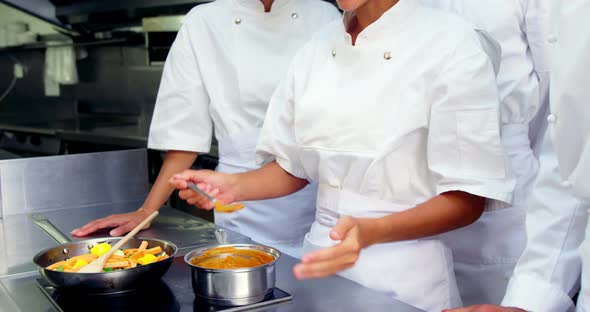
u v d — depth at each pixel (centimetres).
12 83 462
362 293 114
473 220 125
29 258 141
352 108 131
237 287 108
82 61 448
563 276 113
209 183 134
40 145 425
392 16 128
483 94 124
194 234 157
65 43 439
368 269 130
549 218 117
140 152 209
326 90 136
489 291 164
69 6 402
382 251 130
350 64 133
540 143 164
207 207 133
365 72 131
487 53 133
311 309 107
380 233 107
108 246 126
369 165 131
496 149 123
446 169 125
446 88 124
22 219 179
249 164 183
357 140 131
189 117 184
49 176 194
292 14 182
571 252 113
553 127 105
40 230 166
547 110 161
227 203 138
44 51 459
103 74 437
